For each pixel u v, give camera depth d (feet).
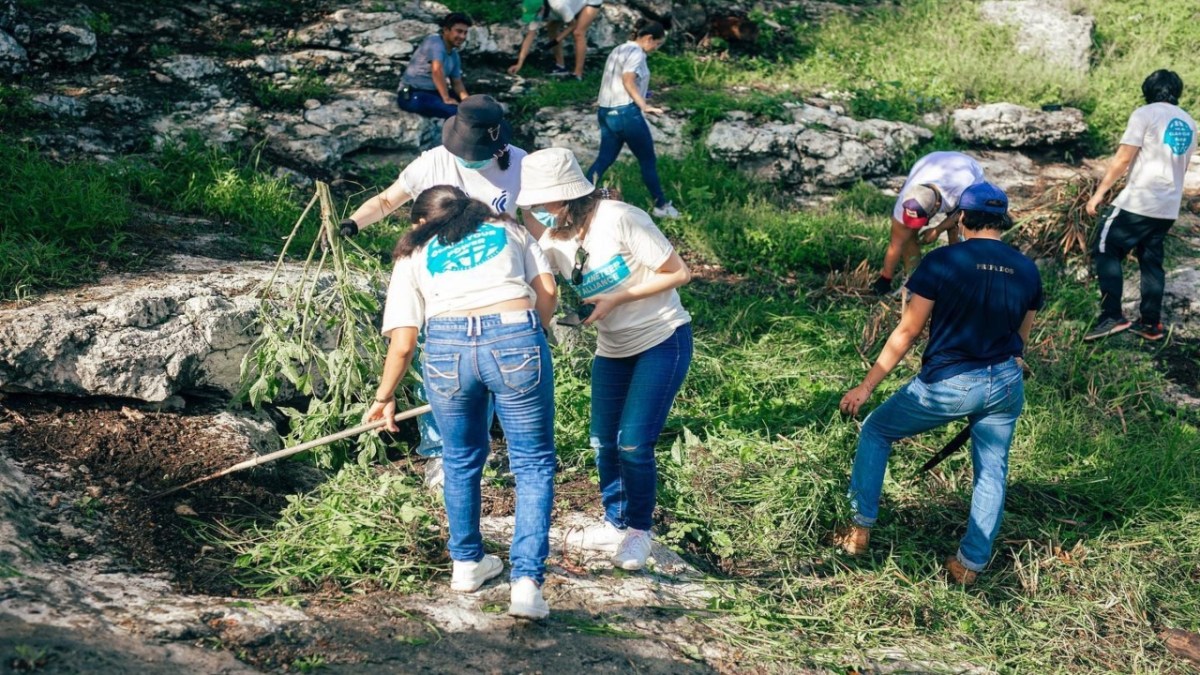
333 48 32.01
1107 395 21.65
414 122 29.22
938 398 14.78
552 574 13.62
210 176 24.56
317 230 22.74
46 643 10.02
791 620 13.85
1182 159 22.30
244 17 32.32
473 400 11.98
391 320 12.19
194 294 16.58
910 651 13.70
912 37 39.78
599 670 11.69
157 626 10.90
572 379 19.21
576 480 16.76
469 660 11.43
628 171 29.84
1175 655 14.84
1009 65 36.91
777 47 38.52
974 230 15.06
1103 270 23.15
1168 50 41.09
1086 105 35.91
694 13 38.14
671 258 13.06
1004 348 14.67
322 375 15.88
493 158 14.78
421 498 14.93
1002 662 13.88
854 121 32.63
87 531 12.79
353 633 11.59
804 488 16.58
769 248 26.55
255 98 29.14
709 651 12.67
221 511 14.03
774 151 30.96
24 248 18.15
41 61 27.50
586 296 13.35
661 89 34.17
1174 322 24.56
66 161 23.85
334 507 13.93
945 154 20.86
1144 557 16.61
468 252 11.89
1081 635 14.89
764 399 20.11
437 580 13.15
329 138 27.94
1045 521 17.33
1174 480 18.45
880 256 26.32
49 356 15.03
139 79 28.32
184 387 16.07
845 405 15.34
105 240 19.86
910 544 16.22
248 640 11.06
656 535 15.47
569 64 35.73
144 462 14.52
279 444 16.48
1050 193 27.63
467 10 35.40
